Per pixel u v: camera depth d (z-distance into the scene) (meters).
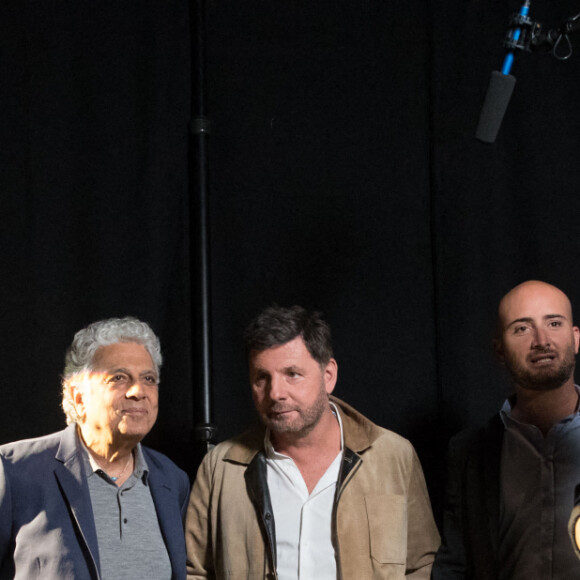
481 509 2.63
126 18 3.43
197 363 3.26
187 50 3.45
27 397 3.20
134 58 3.42
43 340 3.22
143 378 2.54
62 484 2.38
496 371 3.22
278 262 3.38
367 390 3.30
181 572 2.49
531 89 3.33
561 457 2.53
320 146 3.42
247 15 3.49
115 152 3.36
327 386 2.72
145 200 3.35
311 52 3.46
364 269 3.36
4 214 3.27
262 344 2.60
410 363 3.30
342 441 2.70
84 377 2.51
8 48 3.35
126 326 2.59
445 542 2.71
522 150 3.32
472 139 3.32
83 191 3.33
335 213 3.39
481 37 3.37
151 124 3.39
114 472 2.52
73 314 3.26
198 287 3.29
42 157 3.32
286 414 2.57
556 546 2.46
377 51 3.44
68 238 3.30
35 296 3.24
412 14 3.43
